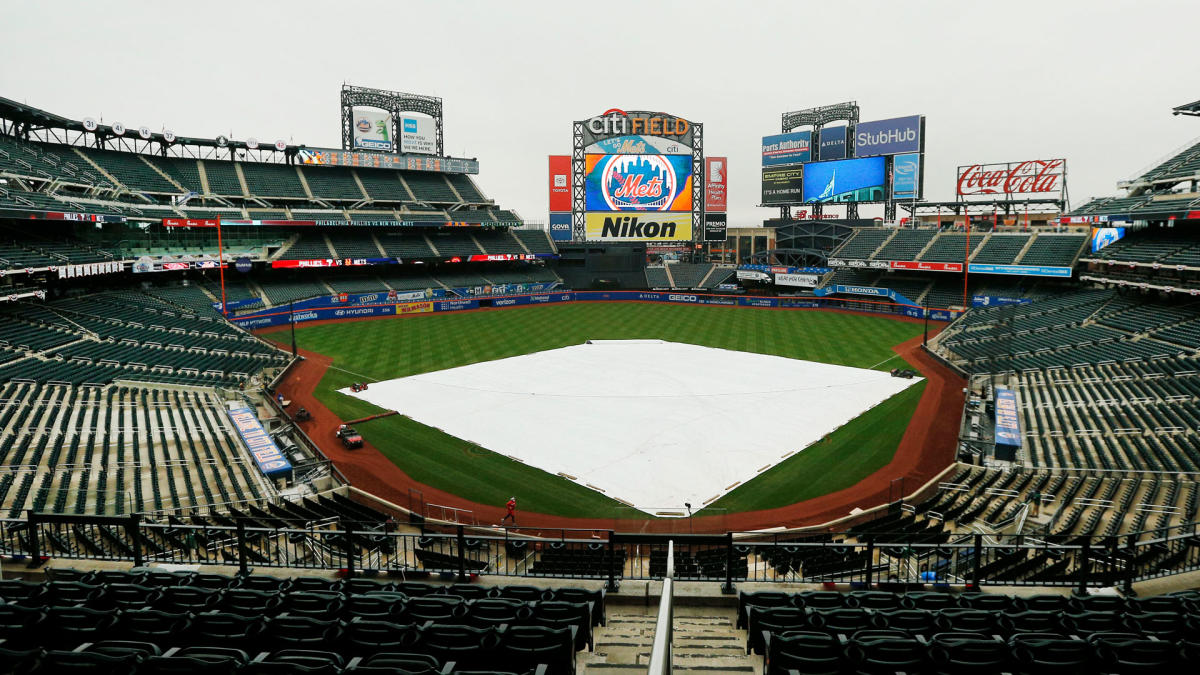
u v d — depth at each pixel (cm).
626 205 9150
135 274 6394
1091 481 2430
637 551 2209
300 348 5603
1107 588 1267
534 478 2900
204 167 7656
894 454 3166
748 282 9388
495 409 3853
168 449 2800
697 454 3161
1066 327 5041
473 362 5094
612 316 7600
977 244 7256
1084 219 5366
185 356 4478
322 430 3506
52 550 1570
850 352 5484
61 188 5612
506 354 5400
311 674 675
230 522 2034
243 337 5331
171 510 2175
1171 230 5316
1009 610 1059
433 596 1028
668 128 9100
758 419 3672
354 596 1002
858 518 2516
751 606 1005
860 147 8456
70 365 3766
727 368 4878
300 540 1969
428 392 4219
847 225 8919
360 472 2970
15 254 4456
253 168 8044
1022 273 6569
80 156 6562
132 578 1109
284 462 2739
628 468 2998
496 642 805
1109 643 790
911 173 8075
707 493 2750
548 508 2616
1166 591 1257
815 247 9175
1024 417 3350
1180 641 814
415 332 6450
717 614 1227
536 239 9725
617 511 2591
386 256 8050
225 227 7219
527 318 7425
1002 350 4816
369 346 5719
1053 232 7525
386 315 7512
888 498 2702
